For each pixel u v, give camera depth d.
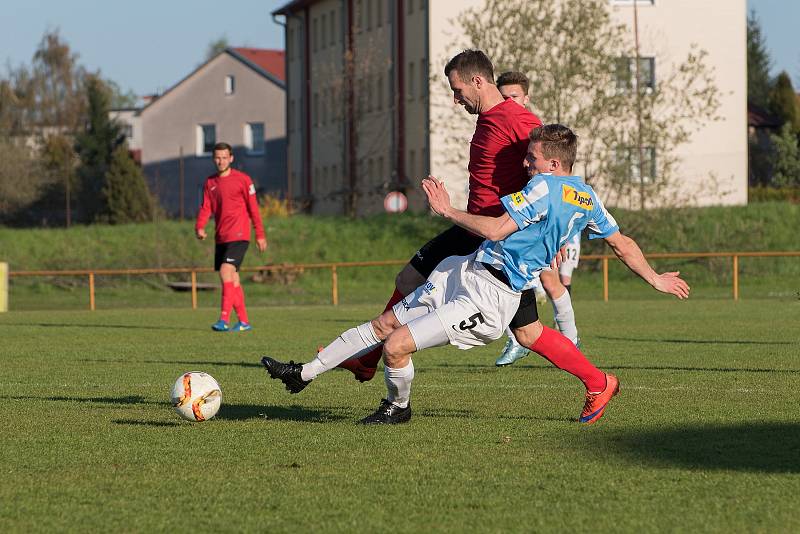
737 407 13.55
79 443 11.30
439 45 75.00
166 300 50.72
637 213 57.62
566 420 12.67
